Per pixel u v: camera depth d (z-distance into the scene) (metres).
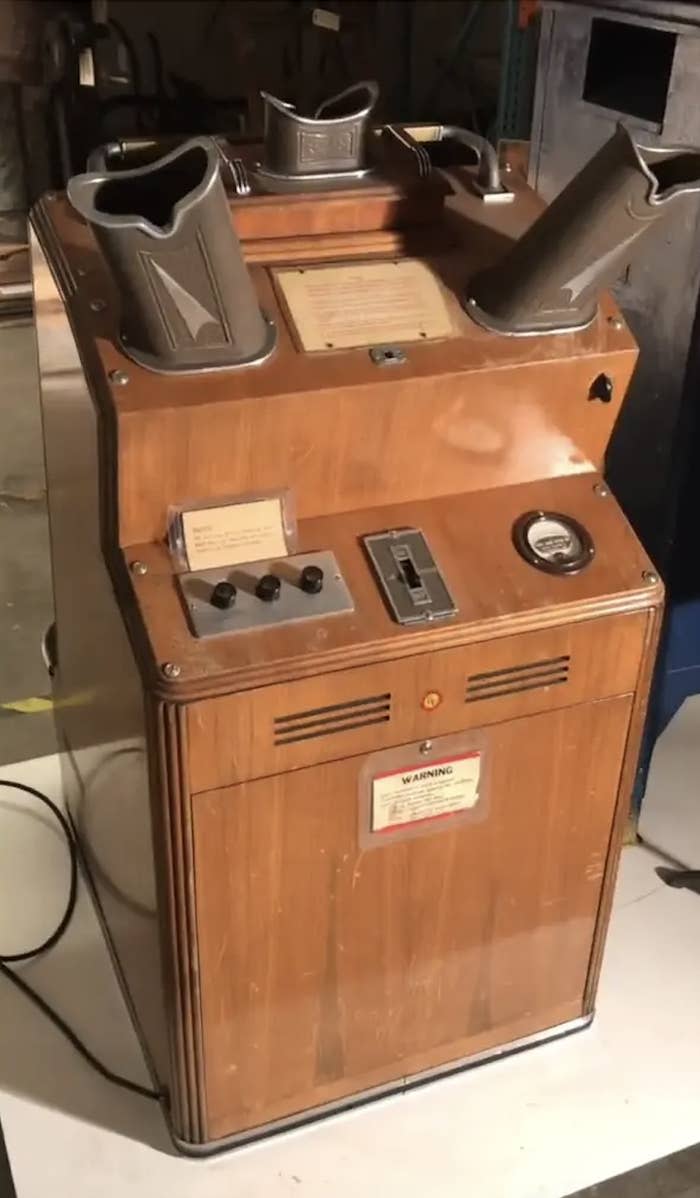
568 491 1.27
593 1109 1.46
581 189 1.08
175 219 0.98
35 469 1.85
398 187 1.24
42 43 1.88
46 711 1.96
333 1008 1.35
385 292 1.20
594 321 1.21
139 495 1.12
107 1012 1.55
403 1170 1.39
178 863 1.17
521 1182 1.39
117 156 1.22
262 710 1.12
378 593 1.16
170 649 1.09
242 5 2.35
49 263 1.22
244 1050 1.33
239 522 1.15
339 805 1.21
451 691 1.19
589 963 1.48
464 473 1.24
